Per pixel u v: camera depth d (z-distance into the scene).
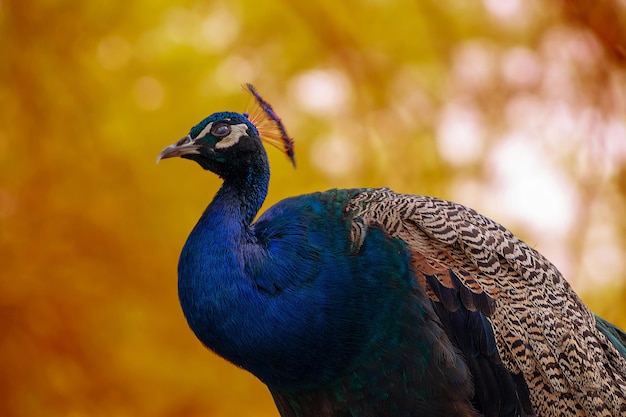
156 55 16.88
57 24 16.95
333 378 7.70
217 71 16.75
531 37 15.24
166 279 16.64
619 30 14.22
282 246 7.68
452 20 16.33
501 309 7.82
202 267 7.62
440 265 7.82
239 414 16.23
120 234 16.59
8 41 16.95
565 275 14.20
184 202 16.69
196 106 16.59
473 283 7.82
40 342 16.36
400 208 8.00
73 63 16.98
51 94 17.00
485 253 7.92
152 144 16.66
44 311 16.44
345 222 7.89
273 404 16.20
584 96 14.60
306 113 16.62
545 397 7.80
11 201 16.73
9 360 16.25
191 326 7.73
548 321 7.85
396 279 7.68
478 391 7.85
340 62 16.69
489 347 7.78
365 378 7.69
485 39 16.17
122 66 16.97
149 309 16.66
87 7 16.89
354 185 16.33
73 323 16.50
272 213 8.04
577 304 8.13
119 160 16.70
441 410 7.72
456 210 8.12
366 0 16.72
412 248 7.84
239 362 7.70
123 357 16.56
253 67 16.70
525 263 8.01
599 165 14.44
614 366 8.16
